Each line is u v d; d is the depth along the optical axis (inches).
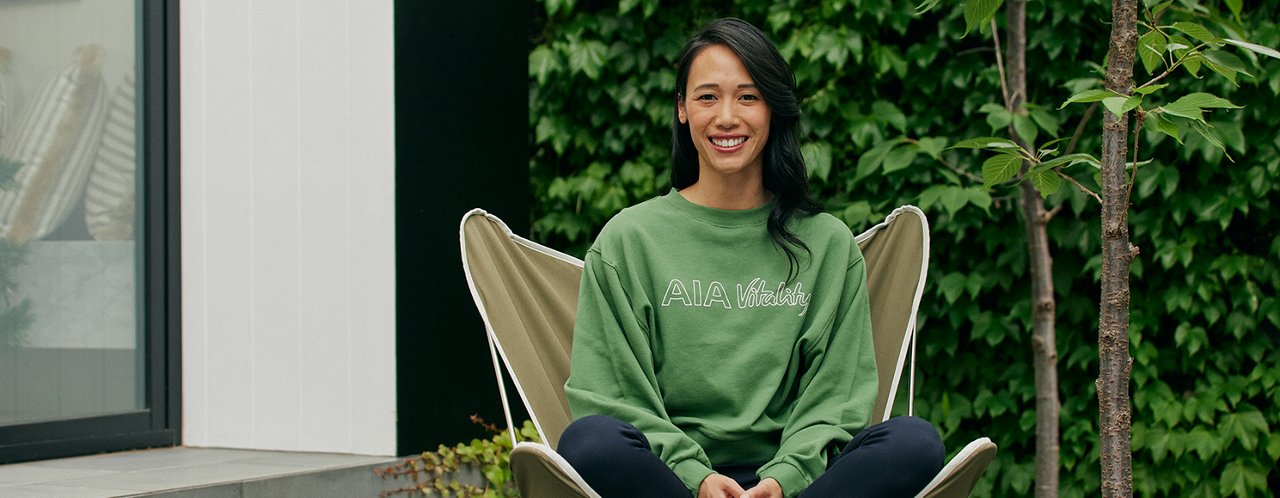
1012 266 131.9
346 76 127.3
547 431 85.4
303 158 129.5
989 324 133.4
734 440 79.7
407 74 127.1
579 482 69.0
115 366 131.4
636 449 71.0
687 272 82.7
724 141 81.4
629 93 148.3
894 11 136.4
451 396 133.4
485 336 140.7
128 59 133.1
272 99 130.9
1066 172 128.7
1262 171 125.0
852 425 78.8
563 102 152.9
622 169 148.9
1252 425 126.7
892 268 91.7
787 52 138.5
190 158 135.1
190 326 135.1
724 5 146.9
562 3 148.4
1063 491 134.4
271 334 130.9
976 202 124.6
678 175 89.5
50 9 126.6
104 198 130.7
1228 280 128.1
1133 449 131.0
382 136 125.6
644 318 81.9
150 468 115.3
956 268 136.7
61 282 127.2
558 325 93.0
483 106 140.4
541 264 95.3
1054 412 122.3
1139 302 131.5
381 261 125.5
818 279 84.1
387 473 120.4
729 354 81.1
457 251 135.5
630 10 149.0
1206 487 129.1
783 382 82.7
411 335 127.0
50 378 126.0
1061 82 133.1
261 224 131.4
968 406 136.6
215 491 103.7
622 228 84.6
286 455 126.4
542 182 156.0
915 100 138.4
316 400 128.6
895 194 135.9
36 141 125.3
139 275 133.6
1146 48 79.2
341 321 127.4
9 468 115.3
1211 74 123.7
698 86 81.4
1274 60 121.6
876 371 83.5
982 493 136.6
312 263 129.0
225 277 133.3
